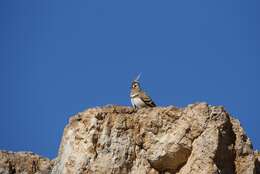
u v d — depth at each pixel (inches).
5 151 1603.1
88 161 1311.5
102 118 1346.0
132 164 1314.0
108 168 1304.1
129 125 1339.8
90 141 1327.5
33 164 1598.2
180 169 1310.3
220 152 1293.1
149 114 1346.0
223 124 1314.0
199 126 1312.7
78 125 1357.0
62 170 1331.2
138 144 1327.5
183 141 1306.6
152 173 1314.0
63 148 1360.7
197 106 1330.0
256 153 1401.3
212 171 1264.8
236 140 1323.8
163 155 1310.3
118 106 1360.7
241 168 1305.4
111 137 1326.3
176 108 1343.5
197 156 1286.9
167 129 1330.0
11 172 1577.3
